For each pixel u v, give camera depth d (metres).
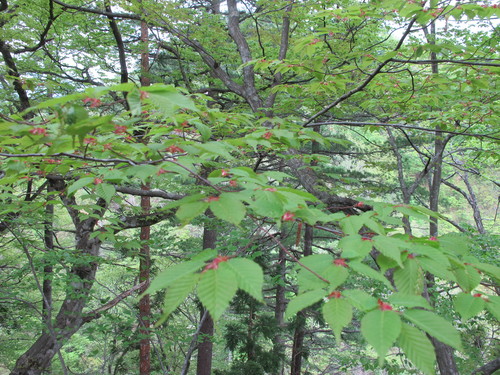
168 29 5.98
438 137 5.57
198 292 0.86
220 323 8.73
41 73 6.17
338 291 0.99
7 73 4.11
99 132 1.51
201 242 10.59
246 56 6.19
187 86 6.97
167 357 7.17
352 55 2.83
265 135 2.10
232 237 4.04
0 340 7.64
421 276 1.12
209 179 1.38
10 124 1.24
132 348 6.82
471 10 2.15
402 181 6.56
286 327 8.92
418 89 3.83
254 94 6.09
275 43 7.34
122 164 1.78
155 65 9.93
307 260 1.16
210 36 6.29
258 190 1.29
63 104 1.05
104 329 4.72
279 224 1.18
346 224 1.32
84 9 5.31
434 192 6.37
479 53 2.94
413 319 0.87
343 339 10.62
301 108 7.62
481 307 1.04
